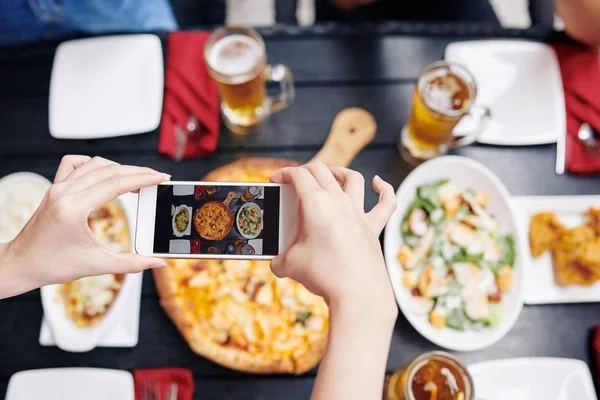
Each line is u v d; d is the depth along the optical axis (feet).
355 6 4.72
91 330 3.01
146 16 3.95
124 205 3.20
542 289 3.20
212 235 2.33
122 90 3.53
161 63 3.58
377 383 1.75
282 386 3.08
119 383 3.01
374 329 1.80
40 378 3.01
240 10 6.42
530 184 3.45
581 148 3.46
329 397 1.72
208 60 3.15
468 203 3.25
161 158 3.49
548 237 3.18
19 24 4.05
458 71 3.22
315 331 3.08
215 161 3.48
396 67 3.67
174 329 3.16
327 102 3.60
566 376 2.99
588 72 3.56
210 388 3.09
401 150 3.51
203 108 3.52
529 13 4.06
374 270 1.87
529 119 3.49
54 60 3.61
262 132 3.54
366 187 3.45
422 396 2.62
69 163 2.34
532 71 3.55
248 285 3.17
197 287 3.16
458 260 3.18
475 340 3.00
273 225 2.32
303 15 6.20
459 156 3.50
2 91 3.60
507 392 2.99
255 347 3.06
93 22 3.98
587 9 3.33
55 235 1.97
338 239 1.87
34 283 2.10
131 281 3.09
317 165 2.07
